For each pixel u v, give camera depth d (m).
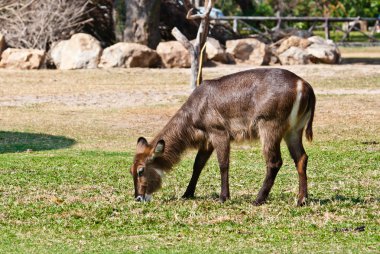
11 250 17.55
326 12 114.62
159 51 65.12
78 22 69.44
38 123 42.19
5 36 67.06
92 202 22.75
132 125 41.78
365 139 37.31
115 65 63.59
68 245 18.06
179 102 48.94
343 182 26.11
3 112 45.47
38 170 28.77
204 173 28.38
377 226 19.77
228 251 17.31
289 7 112.94
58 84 55.78
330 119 42.78
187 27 75.00
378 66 65.88
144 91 52.94
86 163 30.58
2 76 58.66
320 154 32.97
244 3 105.56
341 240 18.33
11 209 21.84
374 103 47.59
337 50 70.00
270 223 20.08
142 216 20.86
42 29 66.69
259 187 25.44
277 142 21.69
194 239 18.53
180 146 22.59
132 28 68.25
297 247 17.67
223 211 21.41
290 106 21.44
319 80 57.41
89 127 41.19
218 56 65.75
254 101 21.66
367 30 119.25
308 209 21.50
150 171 22.36
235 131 22.08
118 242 18.33
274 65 67.31
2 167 29.44
